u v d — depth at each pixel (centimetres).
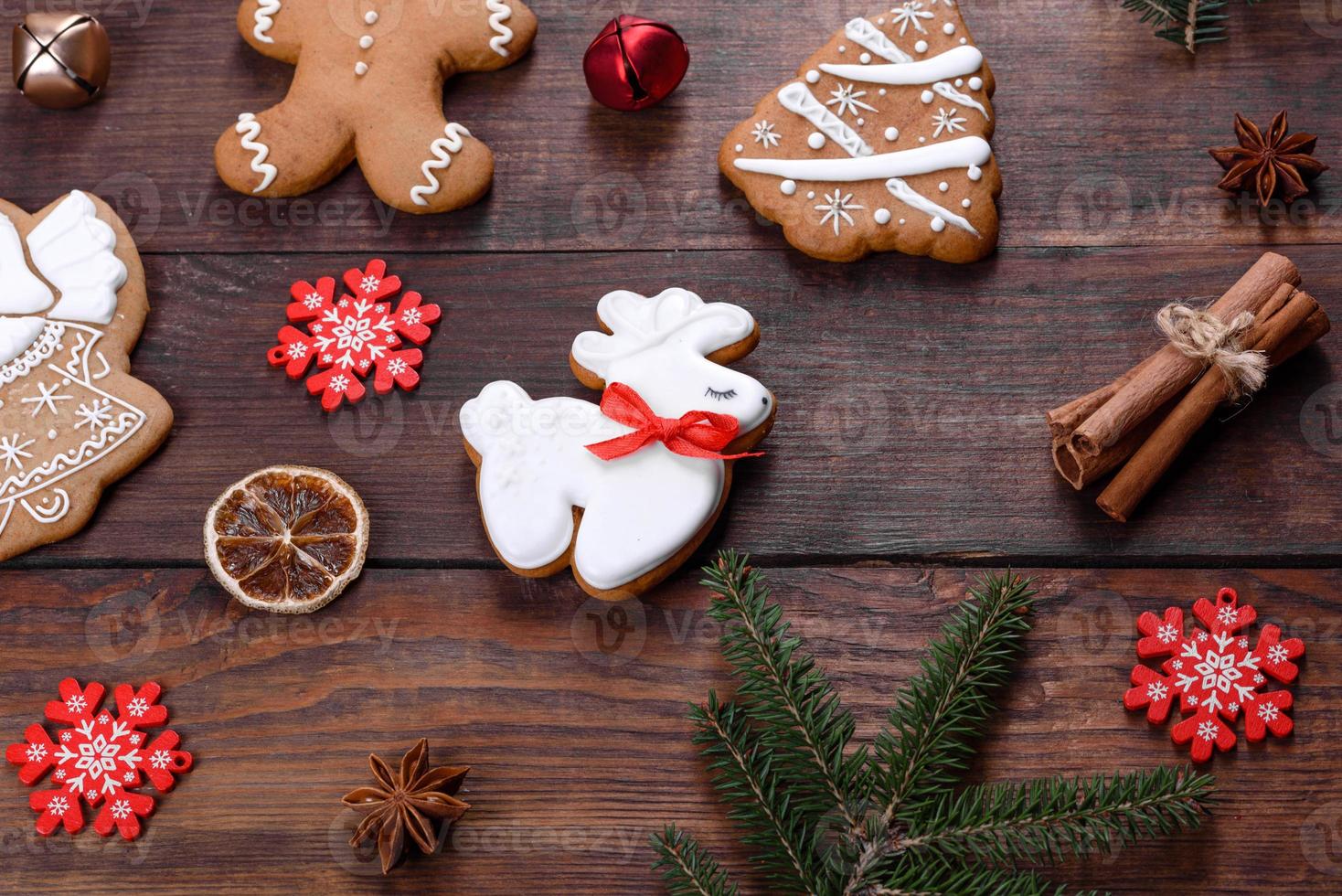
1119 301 50
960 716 45
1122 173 51
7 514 49
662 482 48
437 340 51
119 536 49
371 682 48
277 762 48
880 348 50
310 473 49
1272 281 49
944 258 50
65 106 53
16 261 50
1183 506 49
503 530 48
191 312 51
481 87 53
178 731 48
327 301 51
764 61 53
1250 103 52
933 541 49
